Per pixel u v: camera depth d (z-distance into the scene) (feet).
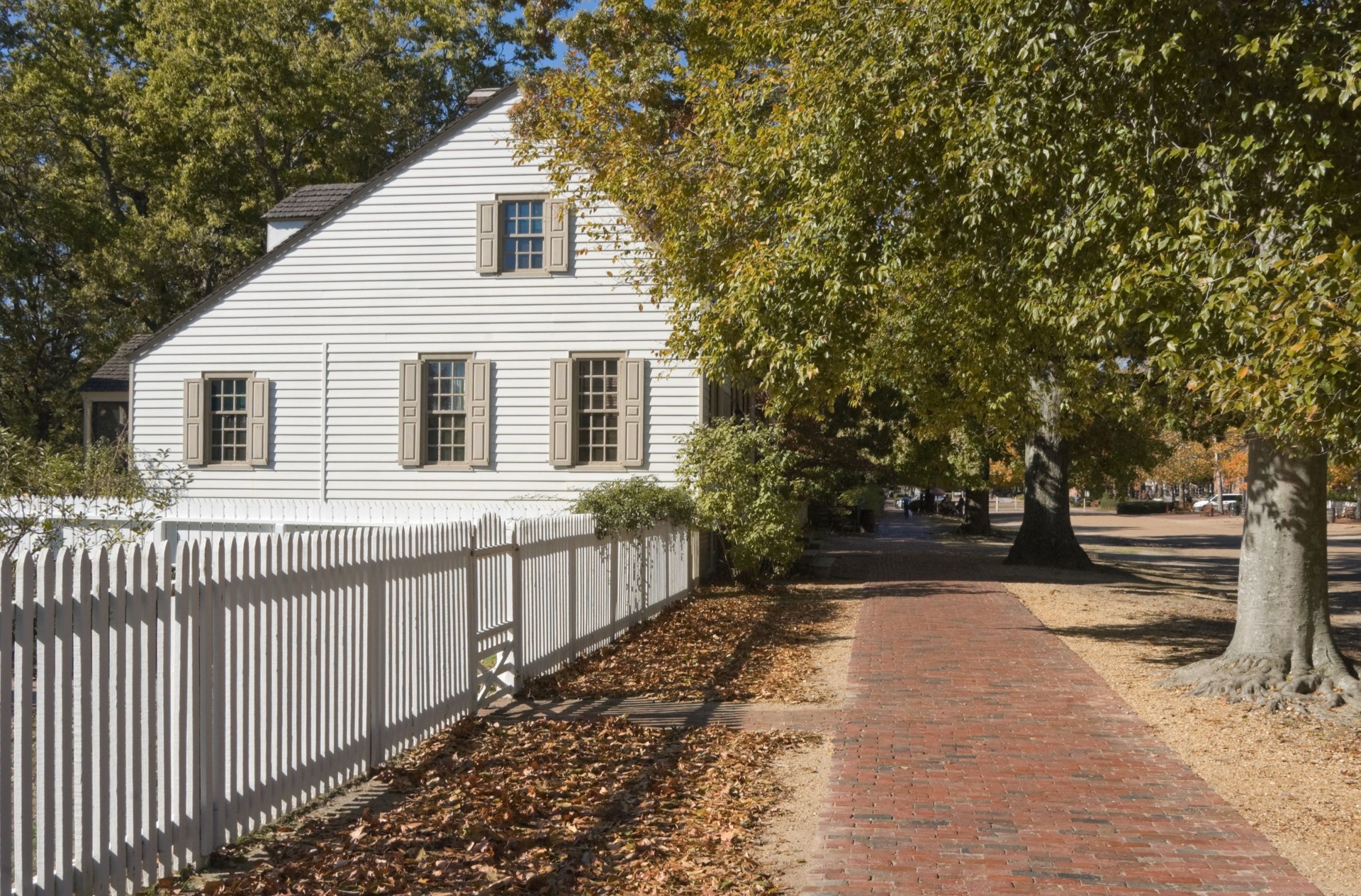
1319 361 21.49
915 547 124.88
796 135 37.93
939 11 34.19
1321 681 33.24
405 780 24.29
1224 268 26.02
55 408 131.64
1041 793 23.09
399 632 26.58
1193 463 284.41
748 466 64.08
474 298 68.08
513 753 26.48
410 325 68.64
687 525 63.16
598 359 67.15
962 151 33.58
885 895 17.21
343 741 23.79
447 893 17.17
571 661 40.04
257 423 69.67
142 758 16.97
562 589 39.22
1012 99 32.17
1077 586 75.66
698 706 32.30
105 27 134.41
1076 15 31.73
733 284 36.91
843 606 60.49
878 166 35.32
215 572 19.13
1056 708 31.78
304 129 130.82
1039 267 33.24
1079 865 18.63
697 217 48.14
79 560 15.60
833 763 25.54
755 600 63.62
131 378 70.95
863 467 78.38
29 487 32.91
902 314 46.19
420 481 68.44
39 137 127.13
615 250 65.98
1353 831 20.93
